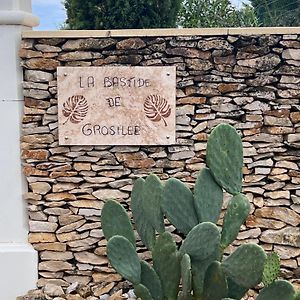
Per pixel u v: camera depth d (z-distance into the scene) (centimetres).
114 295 309
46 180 314
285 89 304
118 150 311
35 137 310
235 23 595
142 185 276
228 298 237
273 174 312
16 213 315
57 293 314
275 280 232
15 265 315
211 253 242
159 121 307
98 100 305
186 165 312
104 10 488
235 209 251
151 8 486
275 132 308
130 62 303
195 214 261
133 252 257
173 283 256
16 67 304
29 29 314
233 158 257
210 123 309
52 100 307
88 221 318
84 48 302
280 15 706
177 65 303
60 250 319
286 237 315
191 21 582
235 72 304
